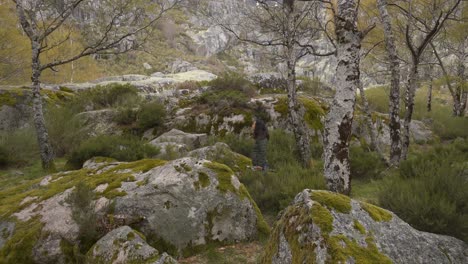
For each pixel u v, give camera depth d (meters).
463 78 12.35
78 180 5.09
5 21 19.58
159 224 4.11
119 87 16.03
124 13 9.12
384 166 8.83
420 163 6.52
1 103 12.09
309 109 12.75
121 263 3.33
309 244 2.82
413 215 4.31
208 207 4.41
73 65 31.41
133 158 8.23
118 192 4.38
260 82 16.58
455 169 5.30
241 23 9.85
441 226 4.01
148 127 12.62
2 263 3.59
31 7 8.63
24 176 7.70
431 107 19.25
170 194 4.32
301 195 3.46
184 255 4.09
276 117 12.57
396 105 8.40
